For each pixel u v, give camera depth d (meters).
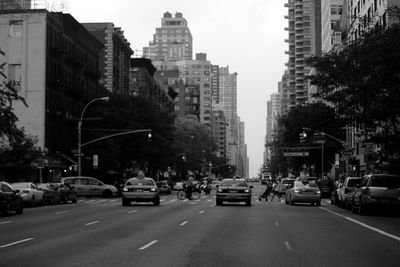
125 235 19.12
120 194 62.81
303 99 183.88
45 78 61.62
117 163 71.06
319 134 71.00
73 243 16.75
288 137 86.56
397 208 30.08
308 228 22.41
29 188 38.31
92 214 30.12
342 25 88.56
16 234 19.38
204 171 158.50
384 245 16.84
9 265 12.45
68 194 45.28
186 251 14.99
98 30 88.94
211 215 29.42
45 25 61.94
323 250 15.48
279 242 17.33
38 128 60.97
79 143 57.28
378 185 30.53
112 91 87.00
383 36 31.25
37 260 13.23
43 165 50.66
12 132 29.56
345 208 38.12
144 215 29.28
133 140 71.12
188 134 114.69
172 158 79.12
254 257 13.95
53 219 26.50
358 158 70.31
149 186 39.28
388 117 33.12
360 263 13.12
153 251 14.95
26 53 61.94
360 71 32.31
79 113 71.56
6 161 49.47
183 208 36.31
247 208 36.88
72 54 69.81
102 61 88.50
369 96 31.75
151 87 112.19
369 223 25.45
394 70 30.42
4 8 73.62
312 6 165.12
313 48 160.88
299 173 109.19
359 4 71.12
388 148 35.38
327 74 35.19
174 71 191.50
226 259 13.55
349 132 78.00
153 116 73.00
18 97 28.86
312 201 42.41
